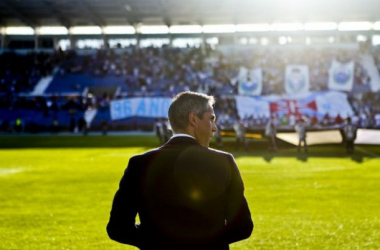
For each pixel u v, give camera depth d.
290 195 16.80
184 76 70.75
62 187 19.12
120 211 4.37
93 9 69.75
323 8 68.88
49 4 67.88
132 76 72.00
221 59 72.75
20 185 19.70
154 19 74.38
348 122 33.81
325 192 17.38
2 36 79.06
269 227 12.19
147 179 4.35
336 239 11.02
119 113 63.59
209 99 4.62
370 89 65.88
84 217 13.63
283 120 58.53
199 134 4.55
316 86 65.88
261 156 32.47
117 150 36.53
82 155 32.75
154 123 62.78
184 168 4.31
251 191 17.69
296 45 74.50
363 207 14.65
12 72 72.12
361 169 24.48
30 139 50.50
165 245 4.29
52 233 11.84
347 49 72.75
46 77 71.94
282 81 67.12
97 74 72.38
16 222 13.05
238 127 36.91
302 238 11.12
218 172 4.32
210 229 4.27
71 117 64.56
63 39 79.19
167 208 4.30
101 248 10.55
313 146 37.09
